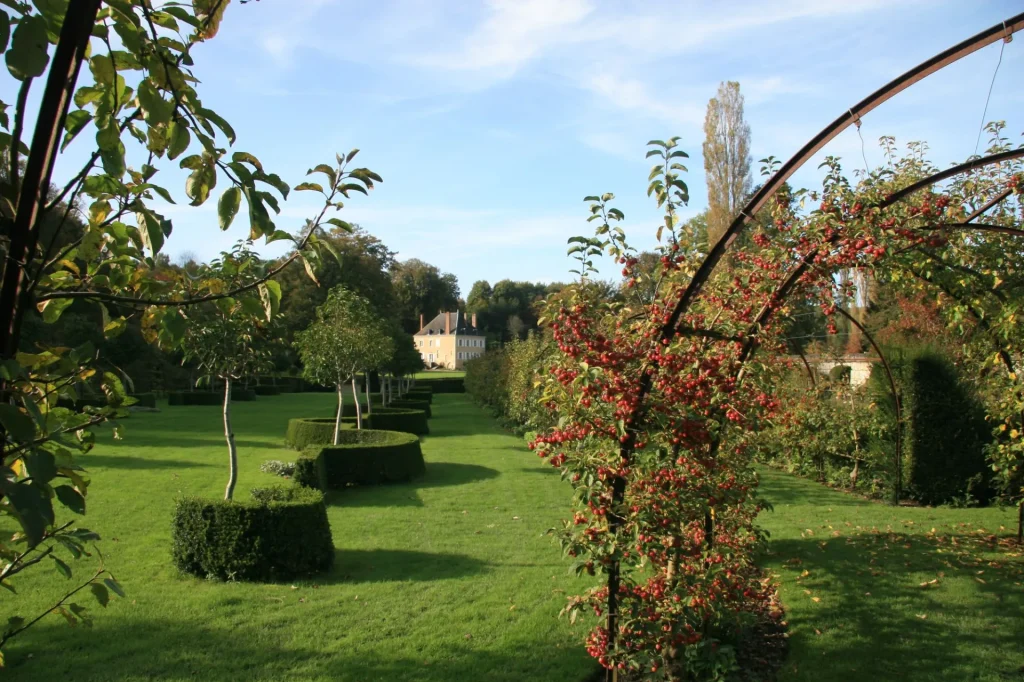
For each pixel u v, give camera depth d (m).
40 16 1.26
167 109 1.49
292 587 6.20
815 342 14.27
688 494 4.05
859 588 5.78
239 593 6.00
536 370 4.25
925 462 10.25
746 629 5.17
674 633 4.09
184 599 5.82
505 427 22.16
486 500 10.61
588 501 3.90
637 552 3.93
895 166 7.22
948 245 6.10
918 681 4.32
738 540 5.08
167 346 1.97
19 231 1.37
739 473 4.81
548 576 6.57
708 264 3.94
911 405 10.41
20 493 1.17
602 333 4.16
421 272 78.19
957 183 6.77
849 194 4.73
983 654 4.61
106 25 1.62
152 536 7.89
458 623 5.34
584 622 5.36
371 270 34.41
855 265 4.35
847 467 11.98
